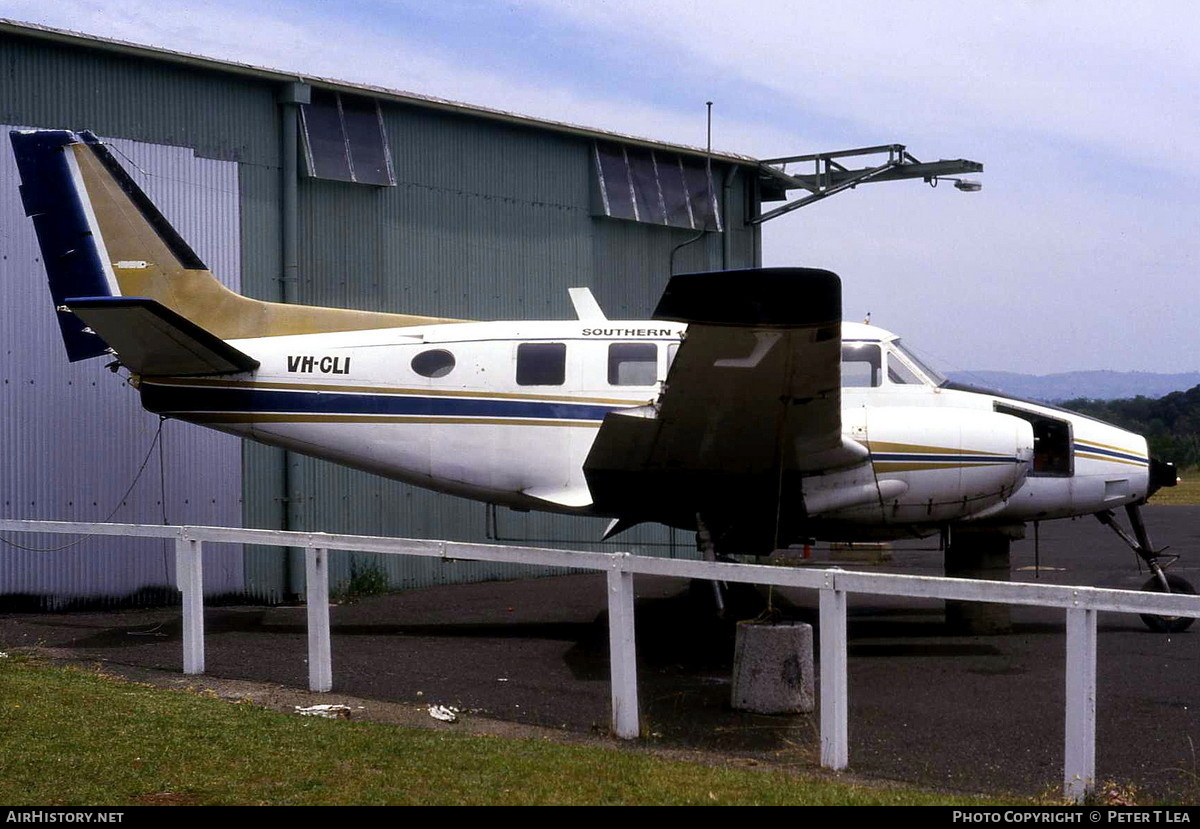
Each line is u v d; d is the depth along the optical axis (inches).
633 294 621.6
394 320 443.5
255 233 490.3
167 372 426.6
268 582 497.0
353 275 516.7
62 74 443.2
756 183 679.1
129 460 467.2
